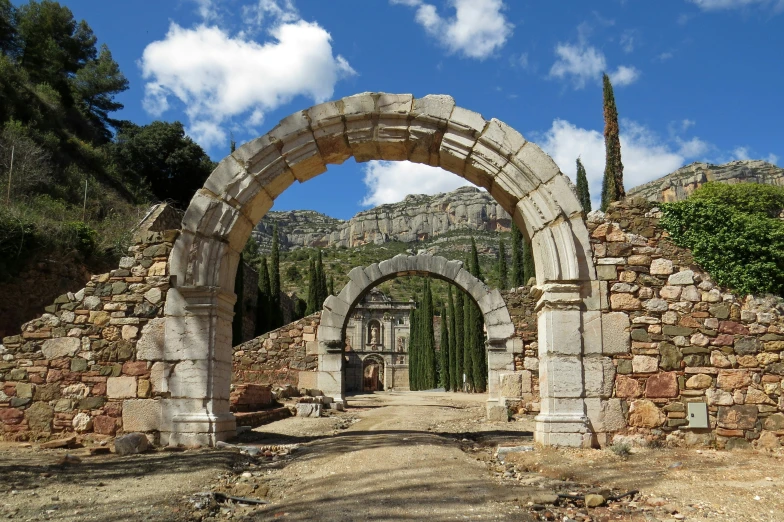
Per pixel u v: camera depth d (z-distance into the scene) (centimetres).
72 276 1931
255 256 6944
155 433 927
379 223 18150
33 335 977
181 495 592
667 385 891
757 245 915
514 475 724
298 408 1581
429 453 807
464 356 3859
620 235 939
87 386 952
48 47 3959
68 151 3144
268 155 995
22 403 956
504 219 17025
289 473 721
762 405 883
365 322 6606
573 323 898
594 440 873
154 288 971
